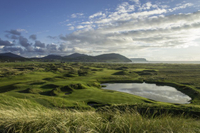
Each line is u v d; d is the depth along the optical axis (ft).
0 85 214.90
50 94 159.12
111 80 283.38
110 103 117.19
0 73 343.05
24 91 170.30
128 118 19.01
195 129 17.13
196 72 381.40
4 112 20.59
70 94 156.66
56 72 395.96
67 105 97.14
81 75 347.36
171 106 61.11
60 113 20.62
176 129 16.42
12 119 18.25
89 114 20.48
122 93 164.25
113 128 16.55
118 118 18.95
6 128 16.75
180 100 152.66
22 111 21.98
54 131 15.21
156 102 126.93
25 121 17.70
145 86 236.84
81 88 187.52
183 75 328.29
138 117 19.44
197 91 170.91
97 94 153.17
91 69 497.87
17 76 303.89
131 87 228.02
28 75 323.98
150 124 17.19
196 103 135.33
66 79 286.46
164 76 321.93
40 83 222.69
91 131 15.40
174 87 224.12
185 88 196.75
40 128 16.57
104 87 227.61
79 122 17.47
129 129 15.25
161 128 16.35
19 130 16.01
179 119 20.59
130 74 359.25
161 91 197.06
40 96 119.96
